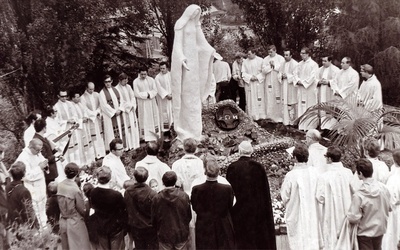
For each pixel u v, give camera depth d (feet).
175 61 33.78
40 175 26.76
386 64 48.75
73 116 37.40
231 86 46.68
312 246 22.94
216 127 37.42
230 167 22.79
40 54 40.47
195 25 34.65
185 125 34.88
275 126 44.93
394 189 22.91
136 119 41.60
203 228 21.25
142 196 21.74
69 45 41.55
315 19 52.08
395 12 50.03
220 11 57.31
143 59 53.78
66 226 21.91
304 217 23.06
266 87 45.24
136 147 41.42
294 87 43.70
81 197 22.18
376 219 20.92
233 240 21.57
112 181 25.88
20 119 40.40
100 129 39.93
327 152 23.90
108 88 40.09
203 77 35.14
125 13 51.44
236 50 55.36
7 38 39.83
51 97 42.14
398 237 23.65
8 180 26.11
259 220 22.21
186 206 21.43
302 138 42.29
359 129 29.91
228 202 21.40
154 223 21.50
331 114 32.71
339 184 23.24
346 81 40.22
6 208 22.31
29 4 40.88
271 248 22.25
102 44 51.44
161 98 42.73
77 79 43.50
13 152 38.52
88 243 22.26
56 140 31.89
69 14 42.01
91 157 38.91
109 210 21.81
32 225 22.41
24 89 41.29
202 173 24.66
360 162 21.21
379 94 38.60
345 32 50.75
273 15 52.29
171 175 21.43
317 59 52.75
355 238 21.45
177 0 52.24
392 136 32.78
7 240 20.75
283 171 33.17
